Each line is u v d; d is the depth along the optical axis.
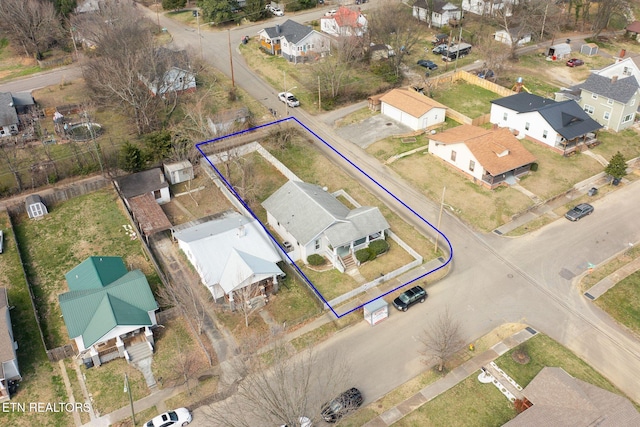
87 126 69.69
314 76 82.19
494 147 60.00
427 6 102.56
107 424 36.91
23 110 74.75
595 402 34.41
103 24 82.94
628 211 55.97
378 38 88.25
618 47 96.50
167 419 36.00
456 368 40.06
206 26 104.38
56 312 45.78
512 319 44.09
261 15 105.88
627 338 42.44
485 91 80.75
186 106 75.00
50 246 53.25
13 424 36.97
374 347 42.00
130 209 56.25
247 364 39.72
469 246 51.91
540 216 55.59
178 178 62.25
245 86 82.31
